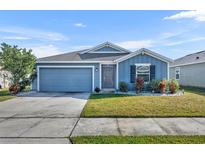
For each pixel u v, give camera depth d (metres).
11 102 12.30
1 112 9.23
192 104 10.75
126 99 12.74
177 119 7.77
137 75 17.69
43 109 9.90
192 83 25.12
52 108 10.15
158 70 17.59
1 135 5.90
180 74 28.70
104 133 6.05
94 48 21.38
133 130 6.36
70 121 7.52
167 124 7.06
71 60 18.67
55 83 18.95
